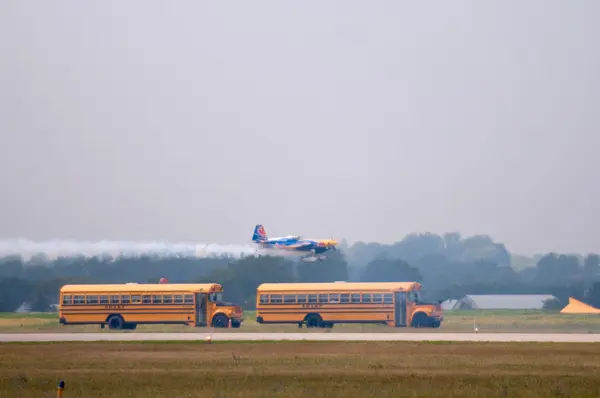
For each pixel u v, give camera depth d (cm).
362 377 18275
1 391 16575
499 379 17888
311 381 17738
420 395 15688
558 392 15975
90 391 16600
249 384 17375
